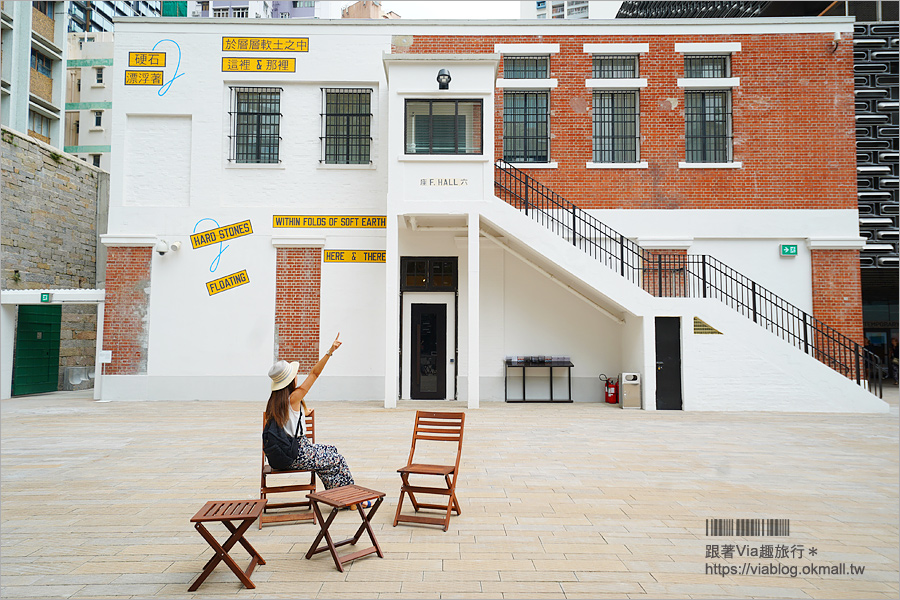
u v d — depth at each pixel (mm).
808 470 7555
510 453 8453
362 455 8180
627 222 14883
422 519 5332
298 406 5305
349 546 4859
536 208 13812
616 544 4910
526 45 15242
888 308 23594
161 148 15117
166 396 14539
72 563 4488
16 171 16031
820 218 14797
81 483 6805
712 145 15234
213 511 4105
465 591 3982
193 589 3994
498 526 5359
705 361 13094
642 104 15078
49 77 33688
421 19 15305
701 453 8531
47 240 17281
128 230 14836
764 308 14719
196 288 14758
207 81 15141
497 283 14953
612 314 14789
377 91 15289
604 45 15156
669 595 3949
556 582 4137
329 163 15242
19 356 16188
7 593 3941
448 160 13266
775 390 12969
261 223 14930
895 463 7957
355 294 14812
